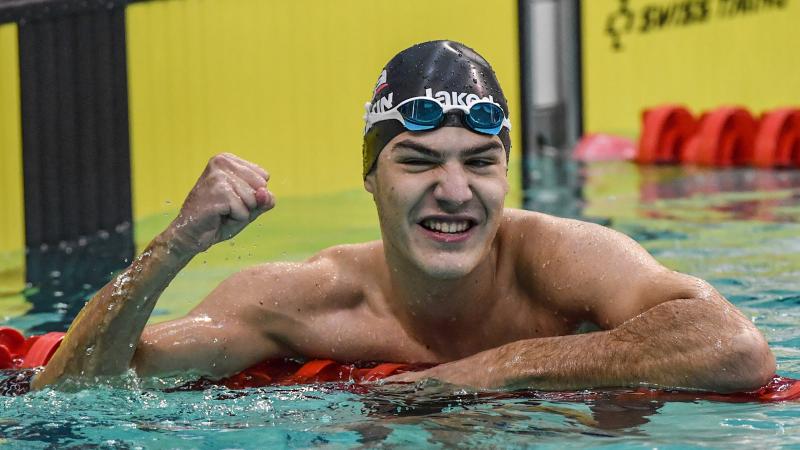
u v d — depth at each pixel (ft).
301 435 9.47
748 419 9.45
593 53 36.70
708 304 10.38
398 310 11.96
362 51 30.32
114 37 25.31
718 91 40.11
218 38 27.30
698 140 32.86
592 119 36.73
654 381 10.28
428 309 11.61
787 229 21.20
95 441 9.46
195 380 11.55
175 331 11.50
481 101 10.68
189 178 26.89
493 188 10.60
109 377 11.02
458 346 11.94
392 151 10.78
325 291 12.10
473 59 11.18
